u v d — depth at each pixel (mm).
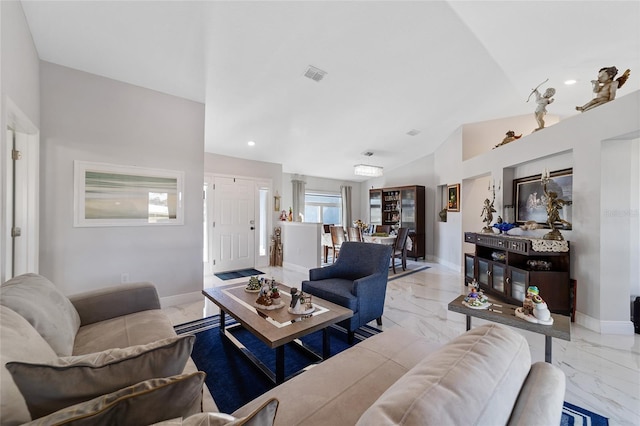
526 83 3539
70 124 2734
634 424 1515
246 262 5695
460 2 2230
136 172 3098
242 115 3984
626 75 2641
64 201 2705
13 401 731
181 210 3406
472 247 5324
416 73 3283
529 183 3760
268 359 2176
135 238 3105
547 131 3275
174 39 2439
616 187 2650
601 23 2266
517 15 2285
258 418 583
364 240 5805
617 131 2510
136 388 709
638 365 2094
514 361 761
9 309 1080
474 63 3121
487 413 586
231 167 5520
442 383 617
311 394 1099
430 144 6207
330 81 3312
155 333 1670
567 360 2162
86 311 1826
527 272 3047
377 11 2328
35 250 2477
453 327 2812
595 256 2701
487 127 5141
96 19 2166
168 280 3334
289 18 2314
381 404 606
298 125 4441
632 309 2740
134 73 2895
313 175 7945
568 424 1510
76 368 734
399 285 4480
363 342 1558
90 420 604
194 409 739
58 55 2561
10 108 1880
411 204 7043
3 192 1742
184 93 3338
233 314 2002
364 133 5055
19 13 1983
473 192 5375
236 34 2441
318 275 2990
